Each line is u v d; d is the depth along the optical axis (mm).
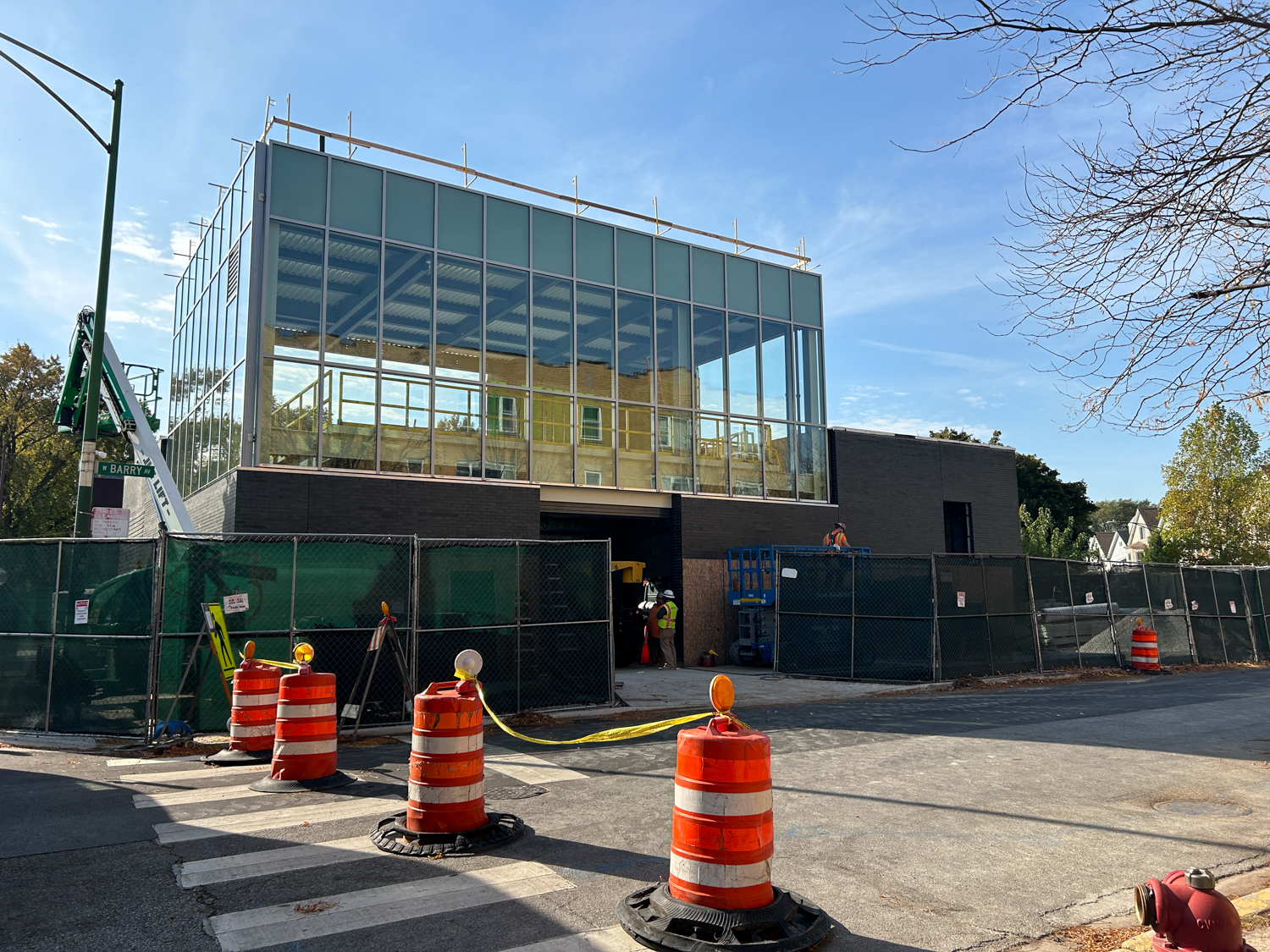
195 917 4699
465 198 20031
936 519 27203
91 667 10695
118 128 14961
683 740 4551
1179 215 5715
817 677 18000
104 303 14781
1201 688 16891
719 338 23766
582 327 21406
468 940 4375
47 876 5391
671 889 4500
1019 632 18797
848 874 5480
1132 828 6562
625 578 22469
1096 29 5266
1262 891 5027
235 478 16469
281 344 17266
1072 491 56000
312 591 11578
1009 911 4832
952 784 8109
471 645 12508
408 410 18547
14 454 50562
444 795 6004
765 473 24078
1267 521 34438
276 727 8023
